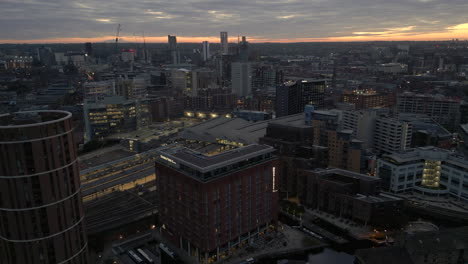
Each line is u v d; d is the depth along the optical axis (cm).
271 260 17775
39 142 10425
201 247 16888
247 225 18675
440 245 15475
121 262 17400
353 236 19825
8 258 11344
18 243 11062
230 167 17425
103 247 18500
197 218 16812
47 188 10825
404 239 15962
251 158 18438
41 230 11044
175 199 18075
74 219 11731
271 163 19275
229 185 17188
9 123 11912
